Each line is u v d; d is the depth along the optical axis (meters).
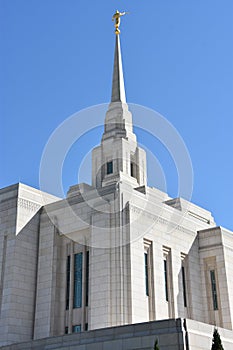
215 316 47.66
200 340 30.11
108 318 38.50
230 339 33.47
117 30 64.75
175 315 43.66
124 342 30.88
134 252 41.28
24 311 43.44
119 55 62.47
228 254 49.97
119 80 60.12
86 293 42.09
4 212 46.97
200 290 49.06
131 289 39.50
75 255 44.66
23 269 44.66
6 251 45.22
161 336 29.66
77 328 41.38
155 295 42.09
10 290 43.00
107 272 40.09
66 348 33.44
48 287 44.19
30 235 46.44
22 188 47.09
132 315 38.69
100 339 32.12
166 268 45.81
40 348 35.09
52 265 44.81
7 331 41.47
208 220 58.38
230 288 48.34
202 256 50.59
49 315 42.84
